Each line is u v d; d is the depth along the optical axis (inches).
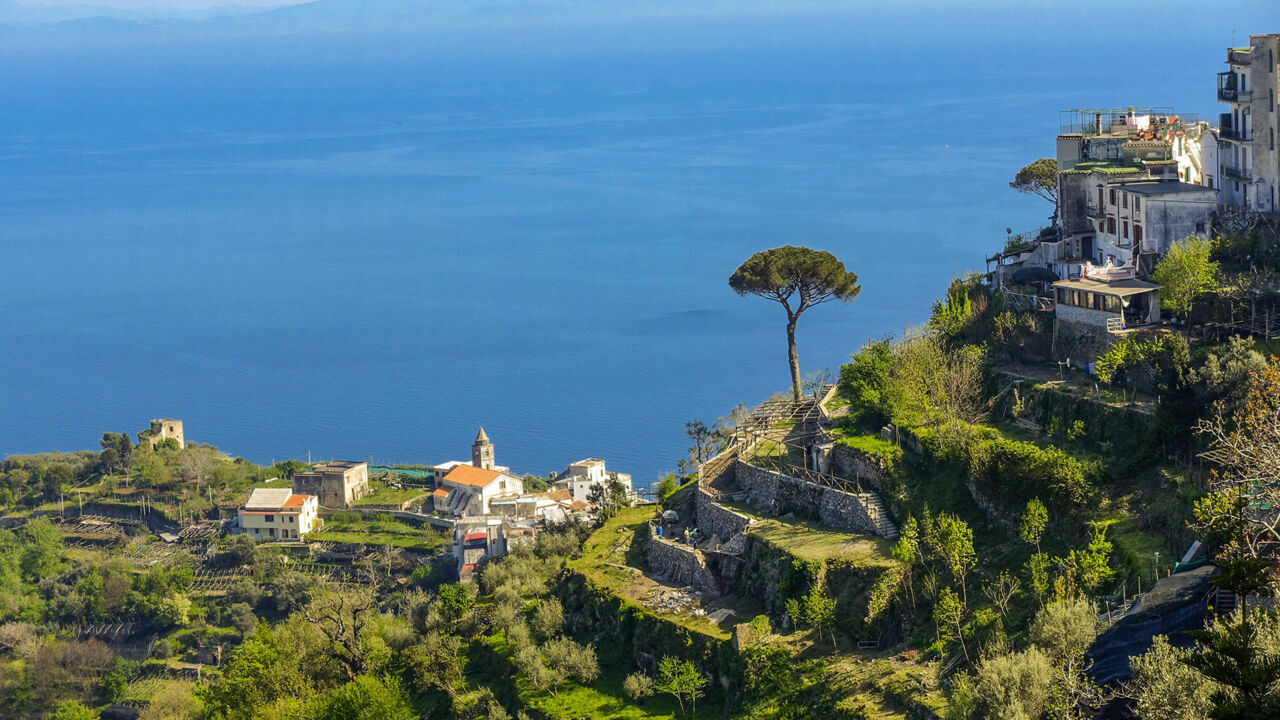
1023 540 3907.5
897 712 3427.7
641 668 4429.1
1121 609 3336.6
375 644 5551.2
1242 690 1993.1
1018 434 4419.3
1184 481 3708.2
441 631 5378.9
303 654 5492.1
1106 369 4315.9
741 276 5753.0
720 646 4168.3
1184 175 5556.1
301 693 5211.6
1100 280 4793.3
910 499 4340.6
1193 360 4185.5
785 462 4909.0
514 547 6609.3
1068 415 4320.9
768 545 4387.3
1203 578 3184.1
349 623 5639.8
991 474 4094.5
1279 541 2876.5
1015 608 3617.1
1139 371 4284.0
